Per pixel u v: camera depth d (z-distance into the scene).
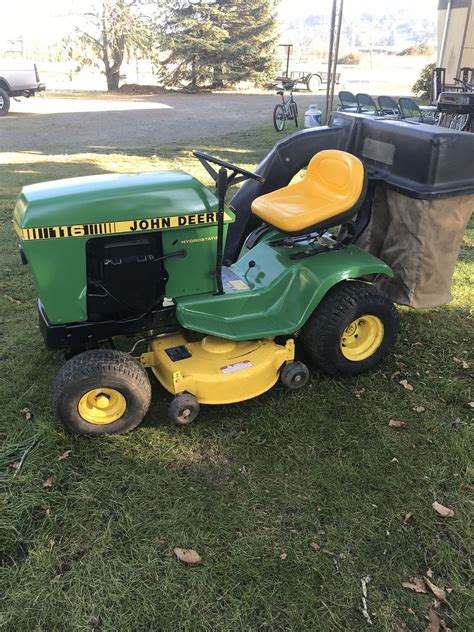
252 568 2.26
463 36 15.26
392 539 2.40
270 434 3.01
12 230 6.23
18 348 3.83
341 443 2.95
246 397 3.10
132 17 24.23
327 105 11.95
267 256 3.49
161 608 2.11
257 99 21.45
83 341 2.96
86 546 2.36
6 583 2.19
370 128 3.65
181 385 2.95
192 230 2.94
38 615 2.08
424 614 2.11
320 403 3.26
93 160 10.05
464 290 4.78
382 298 3.35
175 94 23.92
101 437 2.96
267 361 3.12
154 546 2.36
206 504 2.56
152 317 3.04
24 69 16.30
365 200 3.47
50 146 11.63
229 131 13.52
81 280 2.79
